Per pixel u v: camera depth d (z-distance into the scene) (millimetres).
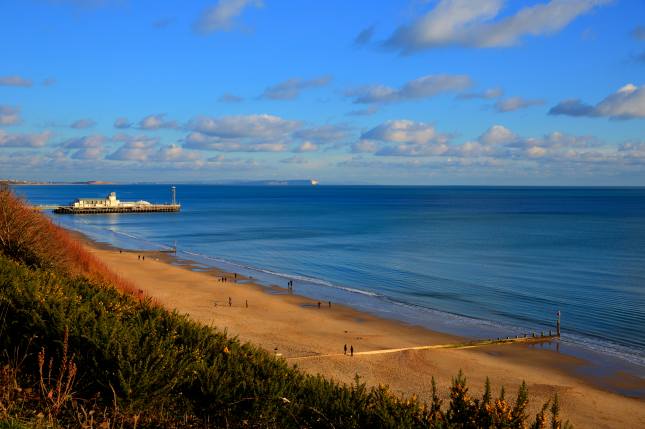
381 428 8055
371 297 51719
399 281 59812
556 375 30875
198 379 9336
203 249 86188
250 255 79625
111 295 14453
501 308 47625
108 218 152875
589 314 45312
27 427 7449
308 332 37938
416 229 120125
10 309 11242
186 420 8742
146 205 178250
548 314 45469
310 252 82688
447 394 26688
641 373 31438
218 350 10492
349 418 8281
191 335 10961
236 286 54812
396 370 30531
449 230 117562
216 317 40594
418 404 8531
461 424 7840
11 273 15133
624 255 78938
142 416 8750
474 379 29688
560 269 67125
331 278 61531
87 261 39281
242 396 8930
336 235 107125
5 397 8375
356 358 32281
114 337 9586
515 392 27734
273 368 10055
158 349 9242
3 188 31375
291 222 139750
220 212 180750
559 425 8258
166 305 42812
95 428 8055
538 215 166875
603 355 34750
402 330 39875
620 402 26844
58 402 8102
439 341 37000
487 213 177625
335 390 9188
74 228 120625
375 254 80688
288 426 8641
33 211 36125
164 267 64688
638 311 46188
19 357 10062
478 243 93875
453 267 68938
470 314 45531
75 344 9680
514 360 33562
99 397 8945
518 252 82500
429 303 49469
